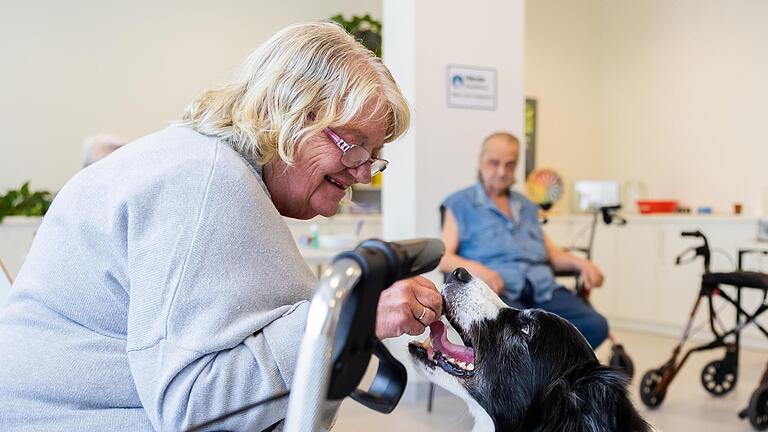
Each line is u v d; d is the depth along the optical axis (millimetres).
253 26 5648
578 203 6180
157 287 846
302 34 1024
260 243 900
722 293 3393
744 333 4762
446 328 1496
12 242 3896
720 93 5500
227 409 823
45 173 5125
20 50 5027
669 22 5906
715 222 4914
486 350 1384
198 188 883
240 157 983
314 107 1010
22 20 5023
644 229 5406
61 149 5156
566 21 6480
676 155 5883
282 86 992
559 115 6480
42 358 895
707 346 3451
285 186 1079
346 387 622
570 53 6520
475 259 3023
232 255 867
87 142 3316
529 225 3156
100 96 5238
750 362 4305
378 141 1104
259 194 934
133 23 5305
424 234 3418
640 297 5465
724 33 5457
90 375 895
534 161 6352
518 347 1342
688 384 3787
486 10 3512
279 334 853
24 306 934
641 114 6199
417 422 2984
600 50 6605
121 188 907
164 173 895
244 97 1019
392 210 3605
